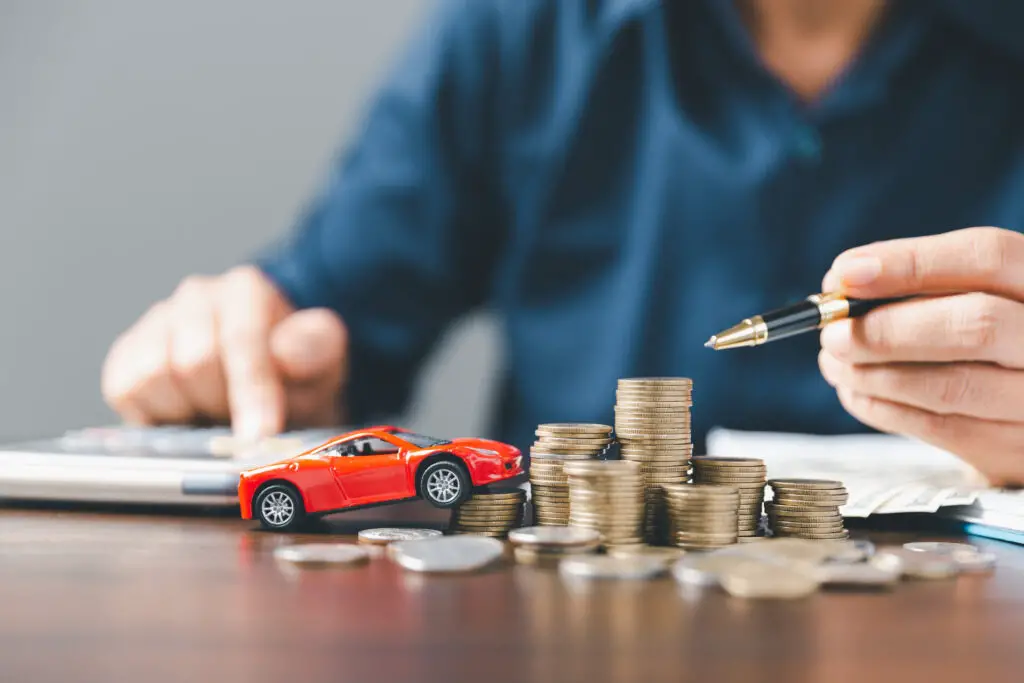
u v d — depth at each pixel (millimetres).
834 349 1311
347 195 3004
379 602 805
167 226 4172
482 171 3137
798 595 826
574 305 2979
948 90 2775
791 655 653
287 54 4172
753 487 1141
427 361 3186
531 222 3006
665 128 2824
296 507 1176
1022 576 935
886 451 1809
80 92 4129
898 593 856
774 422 2764
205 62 4156
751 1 2859
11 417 4148
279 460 1217
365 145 3146
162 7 4137
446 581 891
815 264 2762
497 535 1152
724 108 2865
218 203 4180
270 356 2186
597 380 2902
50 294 4160
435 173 3074
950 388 1257
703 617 760
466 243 3174
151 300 4180
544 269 3004
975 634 712
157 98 4148
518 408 2992
